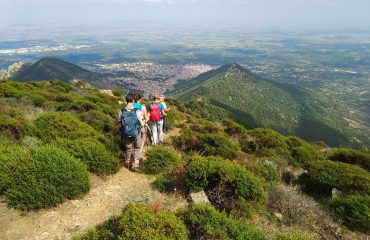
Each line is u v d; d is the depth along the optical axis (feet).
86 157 25.50
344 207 25.70
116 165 26.94
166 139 43.24
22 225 17.51
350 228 24.23
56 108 57.11
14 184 19.31
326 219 24.14
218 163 24.25
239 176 23.20
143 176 26.66
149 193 23.25
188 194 23.24
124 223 15.64
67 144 26.45
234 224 17.89
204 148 39.40
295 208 23.90
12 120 30.07
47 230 17.43
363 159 51.08
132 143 30.66
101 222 18.72
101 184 23.97
